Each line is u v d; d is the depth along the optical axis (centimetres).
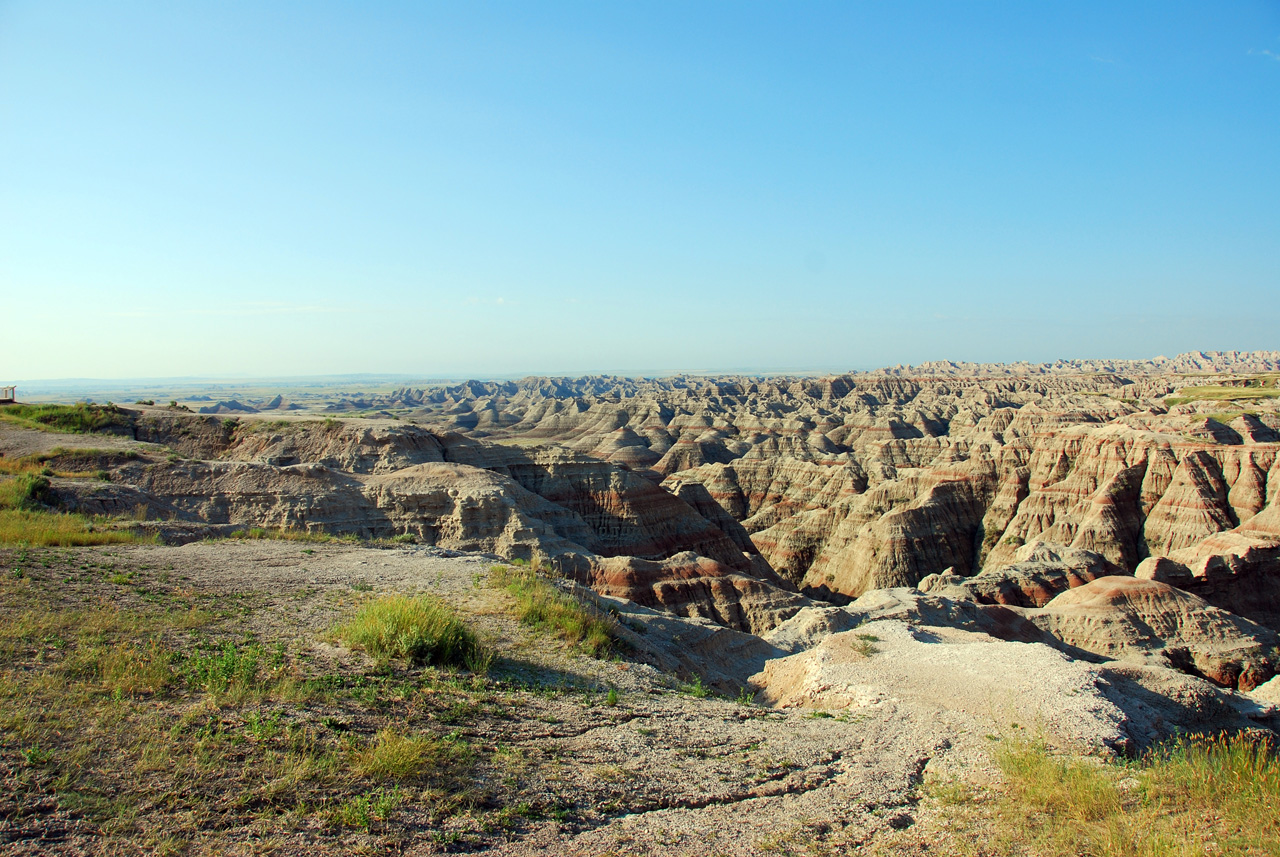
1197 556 7794
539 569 3178
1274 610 6962
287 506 6000
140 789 967
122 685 1278
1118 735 1466
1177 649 5247
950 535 10912
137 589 2097
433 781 1091
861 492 13212
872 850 992
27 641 1489
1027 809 1105
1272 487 9250
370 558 3072
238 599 2117
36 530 2955
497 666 1745
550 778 1153
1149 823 1044
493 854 924
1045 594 6788
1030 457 11912
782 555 11700
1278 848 947
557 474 8812
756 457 15512
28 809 888
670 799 1123
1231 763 1249
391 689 1458
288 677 1423
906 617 4506
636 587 5888
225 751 1092
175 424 8100
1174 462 10156
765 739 1430
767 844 996
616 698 1599
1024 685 1755
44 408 7888
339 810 977
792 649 3550
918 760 1327
